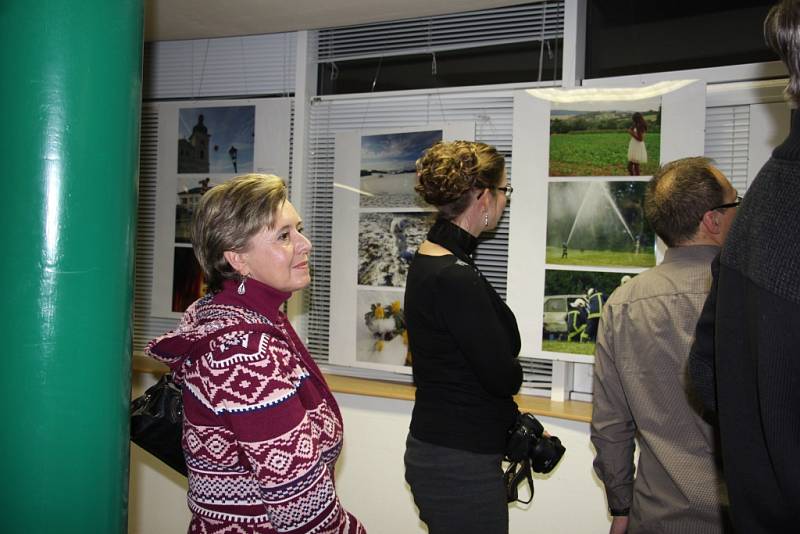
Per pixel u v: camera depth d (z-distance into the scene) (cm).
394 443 256
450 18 262
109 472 101
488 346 138
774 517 66
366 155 269
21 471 93
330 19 264
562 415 221
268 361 102
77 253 96
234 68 301
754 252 67
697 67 223
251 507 105
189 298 303
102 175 98
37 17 93
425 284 147
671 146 213
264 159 290
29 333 93
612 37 238
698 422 119
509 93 249
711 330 87
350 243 272
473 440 145
